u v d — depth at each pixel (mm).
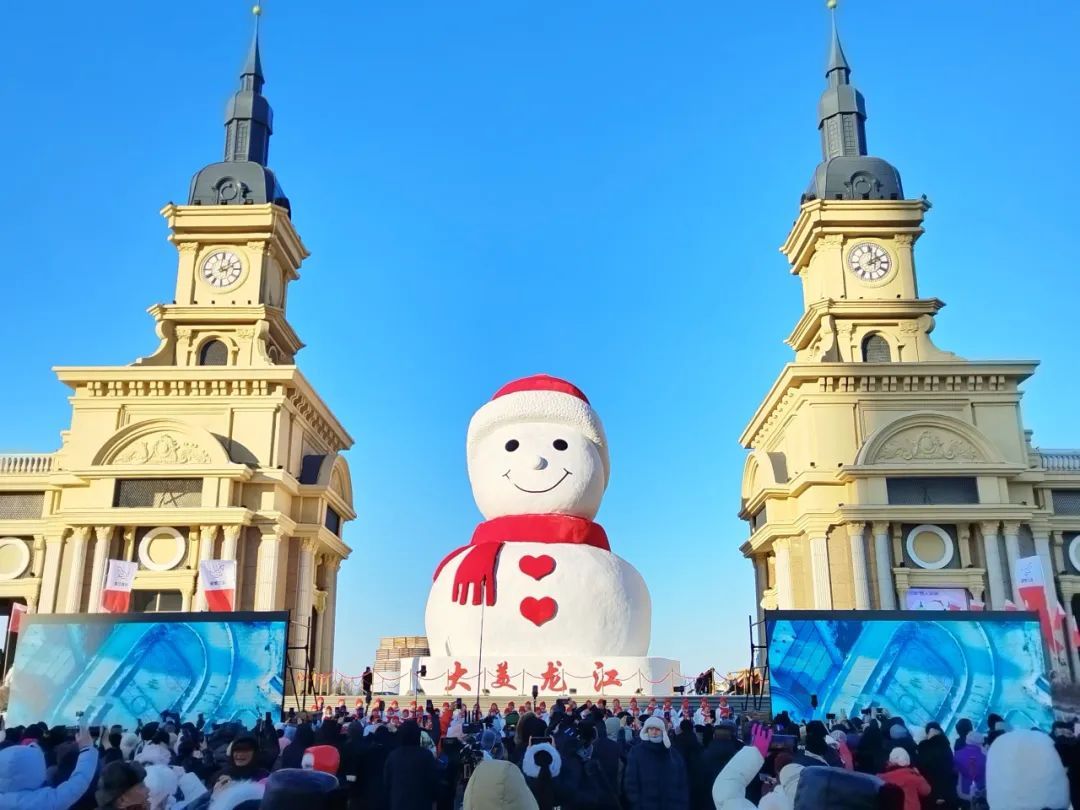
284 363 55031
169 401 47531
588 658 29375
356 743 12984
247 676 20391
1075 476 47656
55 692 19750
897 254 53281
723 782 8062
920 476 46312
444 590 31156
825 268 53312
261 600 44469
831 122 57469
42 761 8430
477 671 29172
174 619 20500
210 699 20172
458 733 19656
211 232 52438
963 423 46812
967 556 45812
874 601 45219
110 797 6590
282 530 46094
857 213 53312
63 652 20016
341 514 54031
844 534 46781
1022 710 21750
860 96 57875
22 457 49844
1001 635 22188
